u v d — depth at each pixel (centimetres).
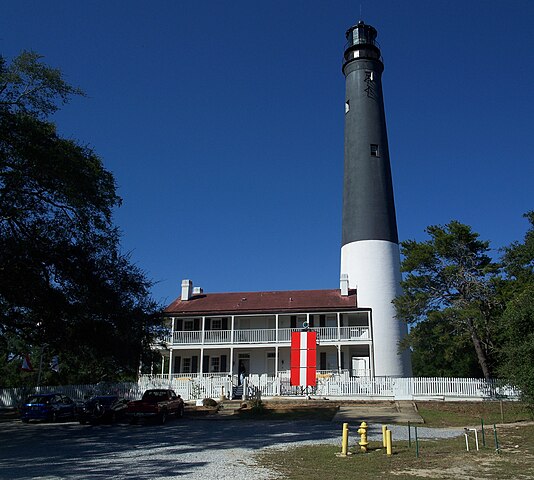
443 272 3297
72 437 1923
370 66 4497
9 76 2002
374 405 2978
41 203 2200
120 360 2470
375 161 4253
